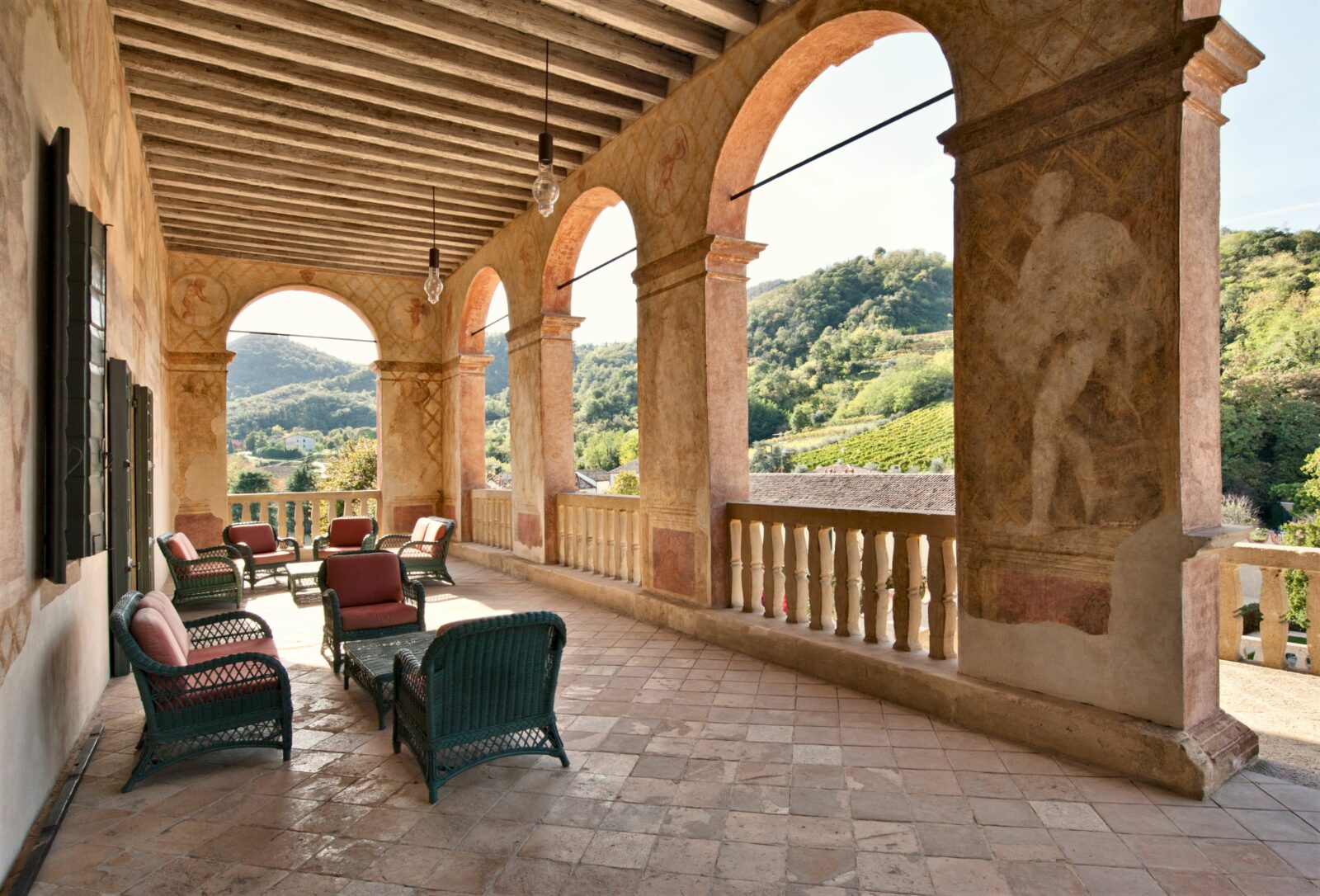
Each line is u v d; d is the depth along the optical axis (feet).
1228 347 80.53
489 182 31.12
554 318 31.45
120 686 17.38
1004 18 13.71
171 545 25.57
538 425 32.04
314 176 29.48
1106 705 12.34
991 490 14.06
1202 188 11.72
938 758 12.67
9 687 9.50
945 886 8.94
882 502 71.26
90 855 9.88
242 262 40.14
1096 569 12.44
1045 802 11.02
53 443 11.47
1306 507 69.31
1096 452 12.42
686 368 22.18
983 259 14.11
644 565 24.49
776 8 18.81
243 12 18.57
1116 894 8.75
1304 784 11.43
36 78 11.06
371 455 70.59
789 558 19.36
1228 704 14.51
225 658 12.42
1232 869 9.20
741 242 21.42
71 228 12.32
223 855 9.86
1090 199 12.43
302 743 13.83
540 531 32.01
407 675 12.71
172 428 38.29
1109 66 12.01
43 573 11.34
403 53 20.61
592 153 27.68
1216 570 12.21
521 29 19.49
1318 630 16.05
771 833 10.24
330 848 9.99
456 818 10.80
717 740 13.61
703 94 21.53
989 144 13.96
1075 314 12.67
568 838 10.18
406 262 41.27
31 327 10.77
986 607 14.17
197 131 25.94
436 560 30.45
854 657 16.44
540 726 12.50
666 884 9.06
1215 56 11.34
